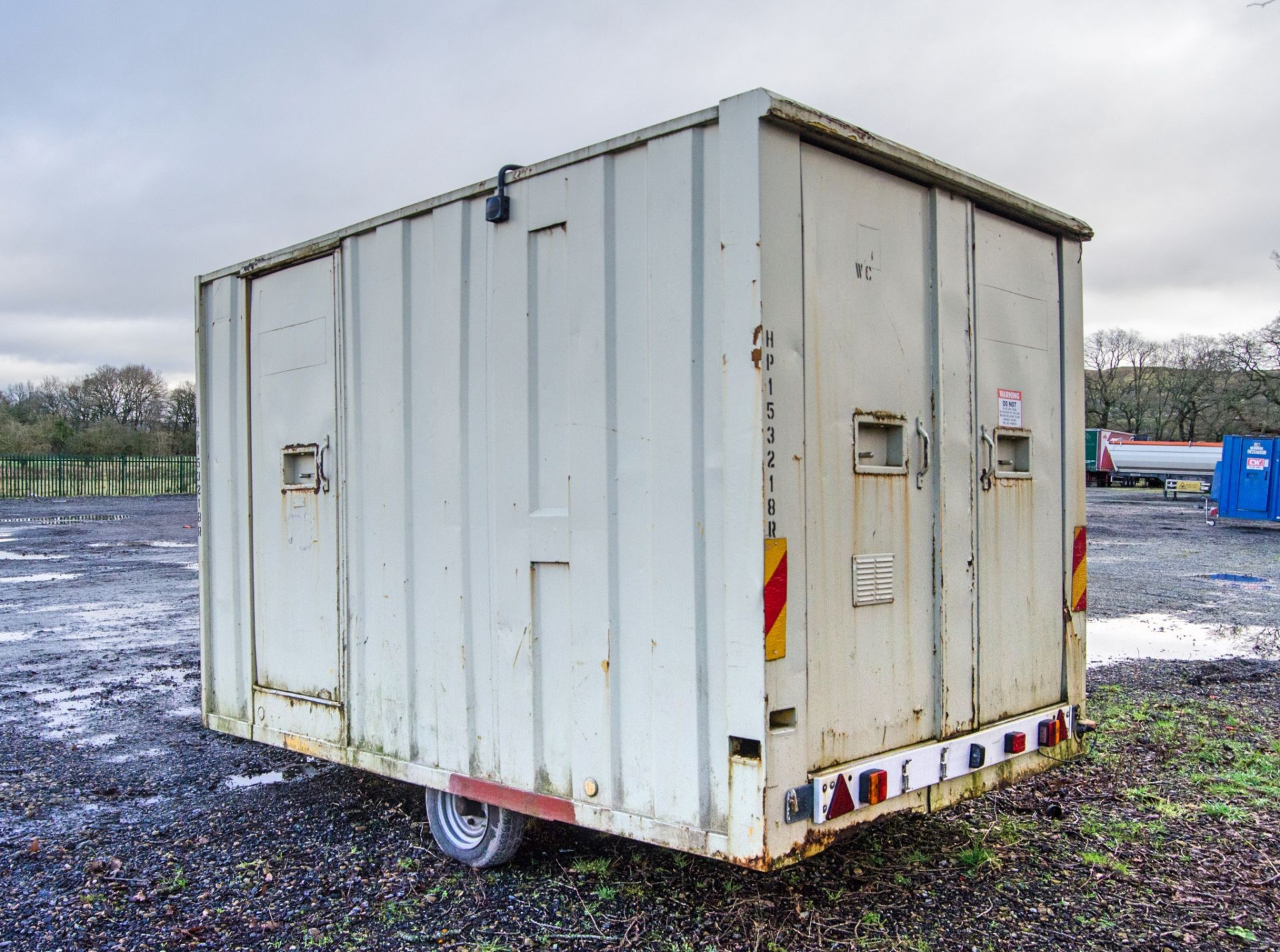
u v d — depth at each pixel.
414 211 4.12
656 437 3.21
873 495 3.37
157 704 7.47
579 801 3.45
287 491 4.85
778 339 2.98
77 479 42.31
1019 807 4.75
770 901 3.66
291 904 3.78
